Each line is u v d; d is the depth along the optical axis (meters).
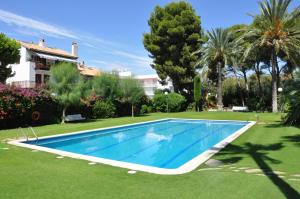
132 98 29.31
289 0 26.86
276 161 8.43
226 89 45.78
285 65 38.62
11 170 7.68
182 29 36.81
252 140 12.48
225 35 36.75
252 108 39.31
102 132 18.47
